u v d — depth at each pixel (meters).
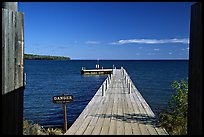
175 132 5.71
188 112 2.46
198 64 2.20
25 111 14.70
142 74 56.06
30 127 6.66
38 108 15.73
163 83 33.41
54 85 32.44
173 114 6.57
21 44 2.51
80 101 18.58
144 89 25.73
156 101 17.19
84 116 7.97
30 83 35.38
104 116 7.99
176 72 66.44
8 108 2.30
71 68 94.50
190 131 2.40
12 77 2.38
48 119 12.44
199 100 2.18
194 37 2.31
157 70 78.94
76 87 29.70
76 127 6.49
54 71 71.19
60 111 14.69
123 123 6.99
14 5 2.44
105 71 49.38
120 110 9.08
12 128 2.38
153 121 7.23
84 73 49.62
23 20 2.53
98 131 6.09
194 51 2.30
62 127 10.56
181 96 6.47
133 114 8.36
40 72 66.00
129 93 13.84
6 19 2.29
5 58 2.27
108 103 10.63
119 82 20.44
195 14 2.29
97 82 35.97
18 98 2.50
